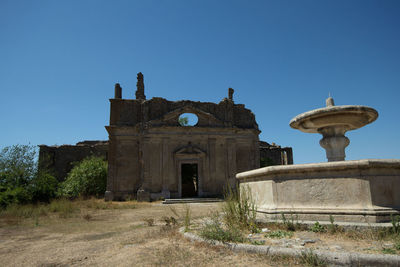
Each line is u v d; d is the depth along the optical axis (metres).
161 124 24.45
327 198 5.91
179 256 4.66
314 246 4.57
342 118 7.84
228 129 25.42
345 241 4.80
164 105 25.23
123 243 6.19
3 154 21.38
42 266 4.91
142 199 22.42
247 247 4.62
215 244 5.05
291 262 4.08
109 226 9.32
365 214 5.45
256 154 26.08
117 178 23.70
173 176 23.95
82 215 12.66
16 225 9.92
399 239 4.62
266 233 5.56
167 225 7.97
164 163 23.80
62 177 33.59
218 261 4.32
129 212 14.16
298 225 5.74
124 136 24.31
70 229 8.86
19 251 6.11
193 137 24.88
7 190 18.41
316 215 5.89
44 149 33.56
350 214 5.57
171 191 23.64
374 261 3.78
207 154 24.73
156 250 5.24
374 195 5.57
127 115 24.97
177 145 24.55
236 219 6.43
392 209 5.50
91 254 5.52
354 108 7.51
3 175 20.44
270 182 6.59
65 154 34.41
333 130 8.51
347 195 5.74
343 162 5.79
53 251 5.97
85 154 34.69
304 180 6.20
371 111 7.66
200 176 24.28
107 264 4.73
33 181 21.31
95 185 26.91
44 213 13.05
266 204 6.72
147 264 4.45
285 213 6.19
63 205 15.25
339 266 3.88
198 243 5.29
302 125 8.77
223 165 24.95
